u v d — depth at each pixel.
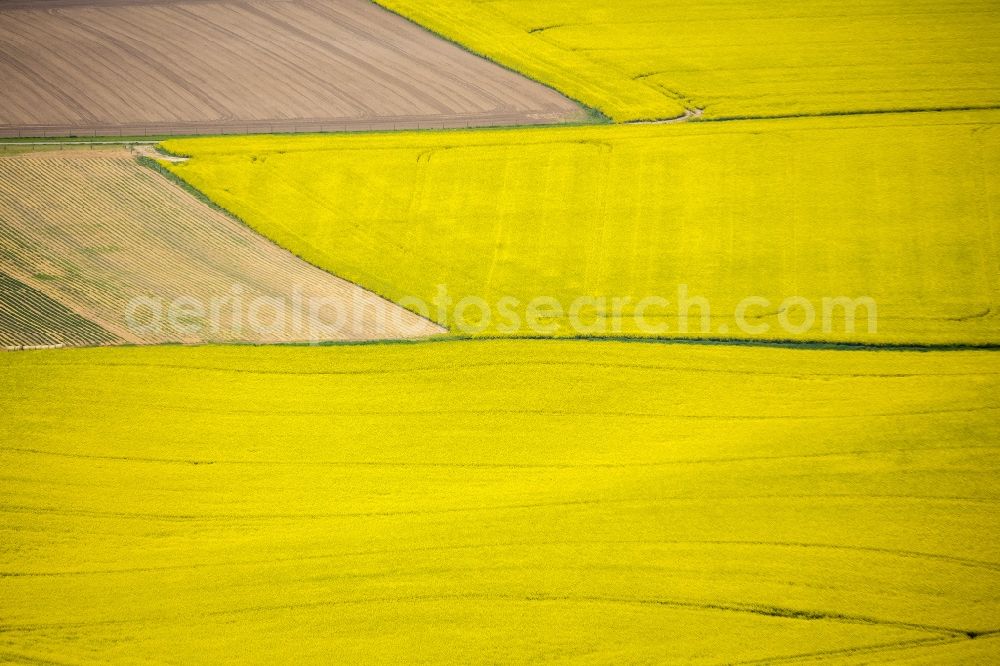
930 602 115.62
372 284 171.75
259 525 130.25
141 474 137.75
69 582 122.88
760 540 124.06
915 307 162.50
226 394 150.50
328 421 146.00
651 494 131.25
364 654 112.81
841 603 116.12
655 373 152.25
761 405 145.88
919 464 133.50
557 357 155.88
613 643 113.00
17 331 162.38
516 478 135.75
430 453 140.25
